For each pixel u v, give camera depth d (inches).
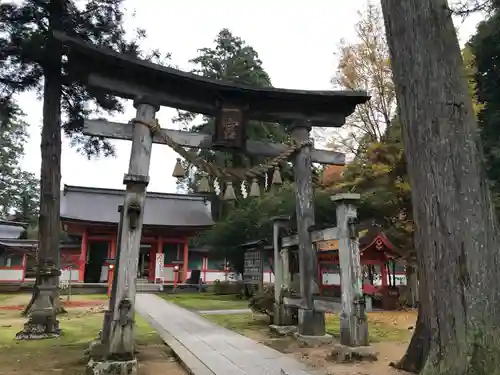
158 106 289.4
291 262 393.4
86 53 264.4
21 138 1582.2
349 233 280.8
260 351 284.0
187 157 279.4
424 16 158.1
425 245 146.3
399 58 163.9
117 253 264.4
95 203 1130.7
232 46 1295.5
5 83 501.7
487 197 142.6
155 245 1182.9
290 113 347.6
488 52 673.6
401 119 163.6
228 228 951.0
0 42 468.1
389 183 624.1
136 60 272.2
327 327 412.5
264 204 905.5
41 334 346.9
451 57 153.6
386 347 301.3
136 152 266.8
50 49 464.1
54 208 464.8
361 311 267.3
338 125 361.7
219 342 320.5
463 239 136.7
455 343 132.2
